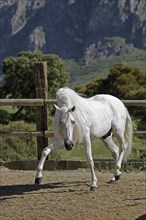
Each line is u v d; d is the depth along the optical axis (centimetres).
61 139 1161
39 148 1459
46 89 1459
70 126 1105
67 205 1035
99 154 2019
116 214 956
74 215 957
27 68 5556
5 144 1647
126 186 1212
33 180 1294
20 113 4122
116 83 6675
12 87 5634
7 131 1445
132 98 5416
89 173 1393
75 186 1217
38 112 1457
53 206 1030
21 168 1465
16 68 5584
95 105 1221
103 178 1317
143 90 5456
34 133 1445
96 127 1203
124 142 1303
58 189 1186
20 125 2095
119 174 1267
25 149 1673
